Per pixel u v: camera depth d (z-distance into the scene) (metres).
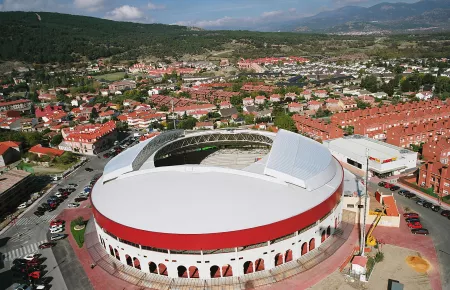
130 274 65.31
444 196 90.69
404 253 69.44
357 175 109.75
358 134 142.12
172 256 61.53
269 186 69.81
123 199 69.44
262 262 66.88
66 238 81.00
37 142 158.88
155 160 102.50
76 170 127.88
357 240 72.62
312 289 59.69
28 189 108.94
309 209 63.81
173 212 63.44
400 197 94.50
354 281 61.47
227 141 112.50
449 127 136.38
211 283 61.47
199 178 73.00
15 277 67.88
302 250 68.94
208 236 58.38
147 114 195.38
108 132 156.50
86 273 67.19
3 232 85.88
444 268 64.75
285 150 81.31
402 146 130.75
